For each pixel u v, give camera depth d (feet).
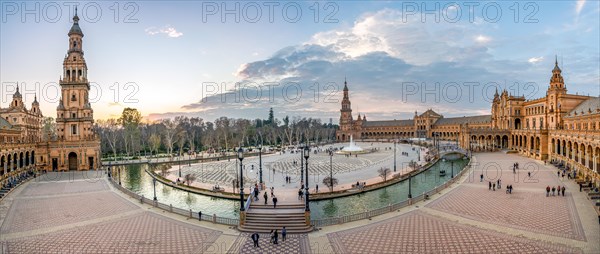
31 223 133.90
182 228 125.90
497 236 111.14
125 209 153.17
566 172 232.73
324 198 179.01
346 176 247.70
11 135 299.58
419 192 196.34
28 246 109.40
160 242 111.75
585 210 137.69
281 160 362.12
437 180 236.43
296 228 122.01
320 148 555.28
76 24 330.34
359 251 101.81
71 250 105.91
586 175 203.82
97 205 161.38
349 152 427.33
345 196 184.85
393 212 142.00
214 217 132.16
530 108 408.26
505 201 156.25
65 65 324.39
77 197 180.45
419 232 116.67
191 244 109.91
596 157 190.08
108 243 111.34
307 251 102.63
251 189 187.01
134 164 348.38
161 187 223.10
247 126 637.71
